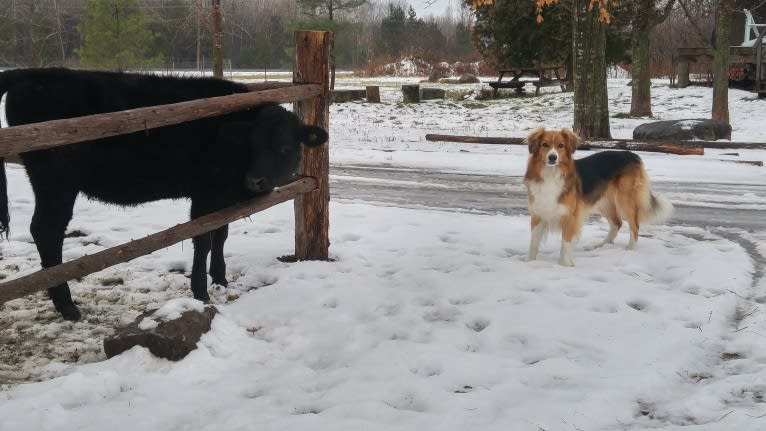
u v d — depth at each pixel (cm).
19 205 737
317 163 582
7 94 487
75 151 484
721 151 1117
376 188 862
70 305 501
